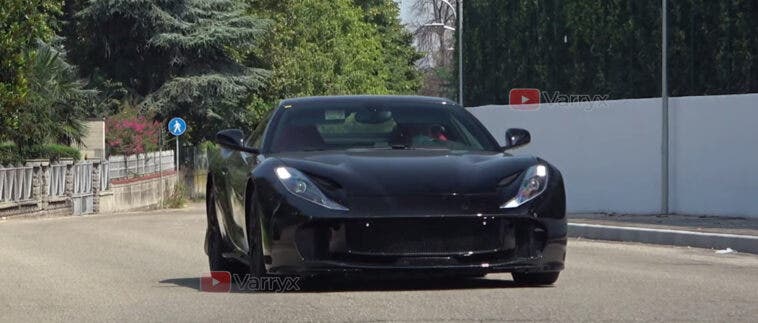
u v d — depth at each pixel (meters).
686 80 35.28
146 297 11.06
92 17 64.25
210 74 66.12
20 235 24.42
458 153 11.59
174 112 66.88
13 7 37.53
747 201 23.48
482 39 46.06
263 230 10.82
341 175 10.78
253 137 12.88
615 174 26.92
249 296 10.73
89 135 54.28
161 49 65.50
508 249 10.59
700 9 34.69
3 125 39.12
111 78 66.31
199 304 10.27
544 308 9.58
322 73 78.75
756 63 33.34
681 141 25.02
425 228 10.45
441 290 10.95
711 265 14.62
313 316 9.23
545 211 10.73
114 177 53.56
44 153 45.56
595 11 39.44
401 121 12.26
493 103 45.38
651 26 36.97
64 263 15.95
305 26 79.00
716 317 9.08
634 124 26.39
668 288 11.17
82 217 38.75
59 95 46.47
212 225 13.59
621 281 11.91
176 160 66.19
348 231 10.47
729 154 23.88
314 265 10.50
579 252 17.39
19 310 10.32
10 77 38.31
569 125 28.22
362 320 8.95
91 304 10.65
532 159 11.30
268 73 69.38
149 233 24.97
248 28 66.38
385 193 10.59
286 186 10.77
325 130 12.12
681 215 24.97
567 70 41.19
